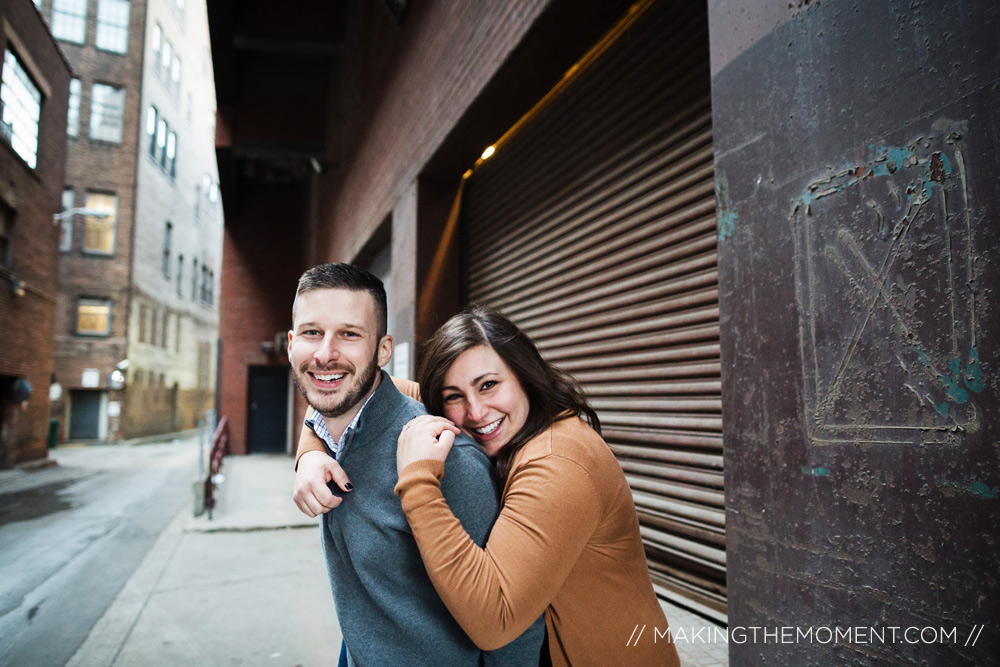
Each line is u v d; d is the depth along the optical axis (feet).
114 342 83.20
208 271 124.77
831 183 5.07
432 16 19.75
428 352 4.50
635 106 12.07
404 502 3.51
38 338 51.13
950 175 4.13
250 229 57.26
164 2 97.86
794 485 5.24
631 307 11.78
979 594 3.78
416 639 3.77
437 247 20.71
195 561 16.83
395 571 3.79
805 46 5.44
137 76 88.48
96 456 62.13
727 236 6.30
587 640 4.18
